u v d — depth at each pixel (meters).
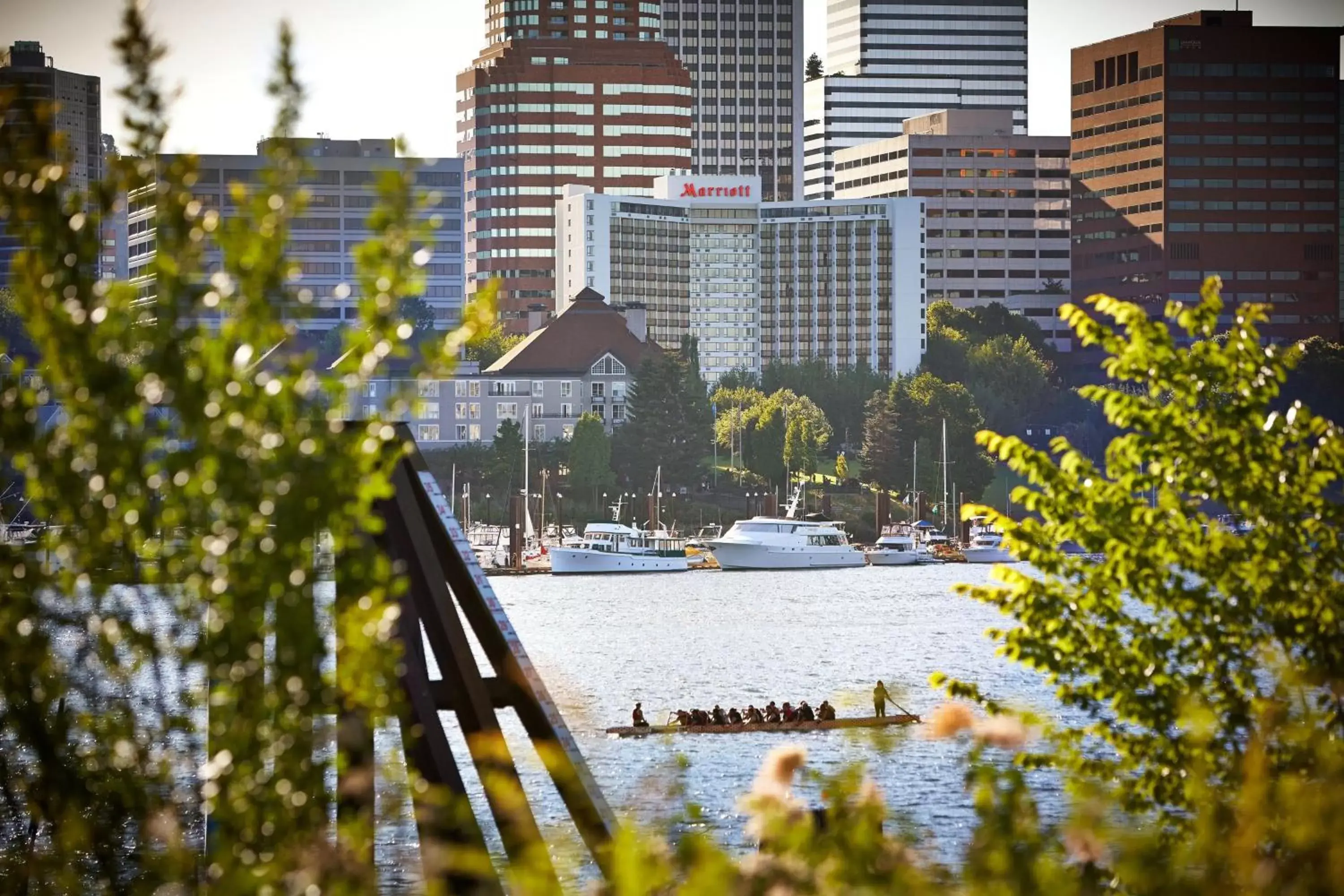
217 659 30.98
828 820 32.12
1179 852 33.84
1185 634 50.72
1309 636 49.38
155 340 31.14
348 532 31.17
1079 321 54.97
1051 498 53.16
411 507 49.41
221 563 30.69
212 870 30.84
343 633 30.77
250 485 30.56
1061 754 49.62
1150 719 49.53
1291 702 44.62
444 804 39.31
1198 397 53.44
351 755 38.12
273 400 31.00
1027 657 51.72
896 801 128.75
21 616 33.06
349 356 31.34
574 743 48.84
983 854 32.31
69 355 31.14
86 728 33.97
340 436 30.98
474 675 48.38
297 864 30.84
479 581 50.56
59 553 32.16
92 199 31.97
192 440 30.75
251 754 30.86
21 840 34.88
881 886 30.81
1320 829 30.92
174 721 34.16
